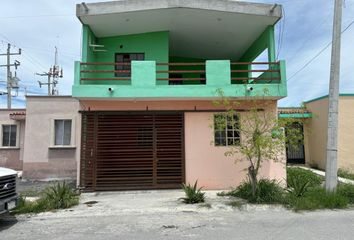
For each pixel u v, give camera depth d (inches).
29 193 414.9
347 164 566.3
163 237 222.8
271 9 434.0
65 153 570.9
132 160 422.6
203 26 473.4
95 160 418.9
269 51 456.8
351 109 576.1
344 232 225.8
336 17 354.9
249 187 355.3
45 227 257.8
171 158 424.5
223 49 573.6
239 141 384.5
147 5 417.4
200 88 407.5
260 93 405.1
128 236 227.5
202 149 425.1
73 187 461.7
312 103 650.8
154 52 484.7
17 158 660.1
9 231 247.4
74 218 286.5
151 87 405.7
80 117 422.6
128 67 481.7
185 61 621.0
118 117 428.8
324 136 596.7
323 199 312.5
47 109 576.7
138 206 323.9
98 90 402.6
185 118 430.0
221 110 427.8
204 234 228.5
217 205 319.0
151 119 429.7
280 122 339.6
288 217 274.2
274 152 349.4
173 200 350.9
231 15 436.5
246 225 251.0
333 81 349.4
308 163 659.4
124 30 472.7
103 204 337.4
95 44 482.0
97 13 417.4
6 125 668.7
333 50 353.4
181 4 415.5
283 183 416.8
